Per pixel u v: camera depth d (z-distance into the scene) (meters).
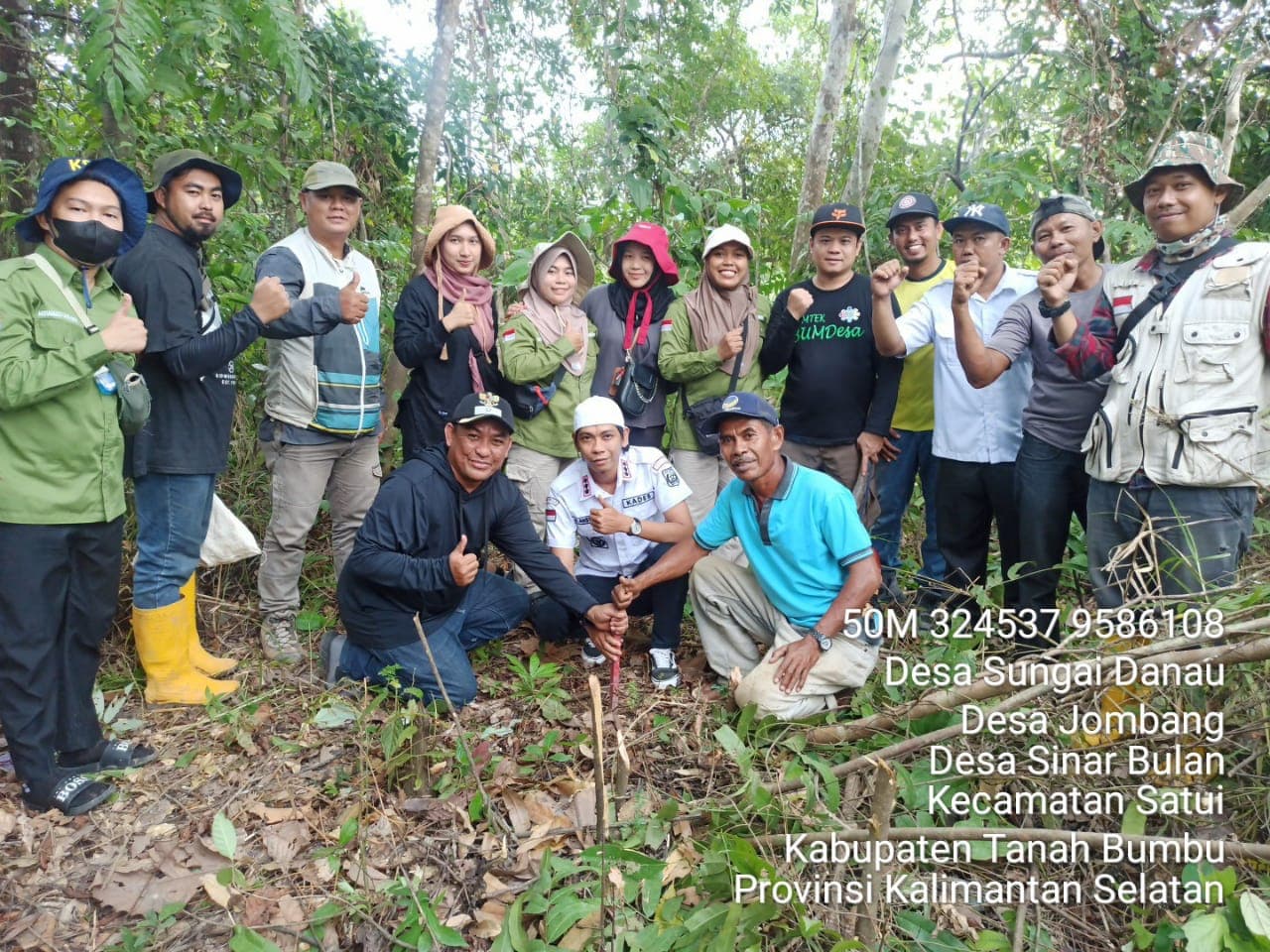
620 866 2.22
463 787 2.64
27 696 2.49
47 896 2.25
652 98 5.43
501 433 3.04
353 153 5.54
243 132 4.55
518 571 3.97
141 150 4.08
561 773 2.75
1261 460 2.55
